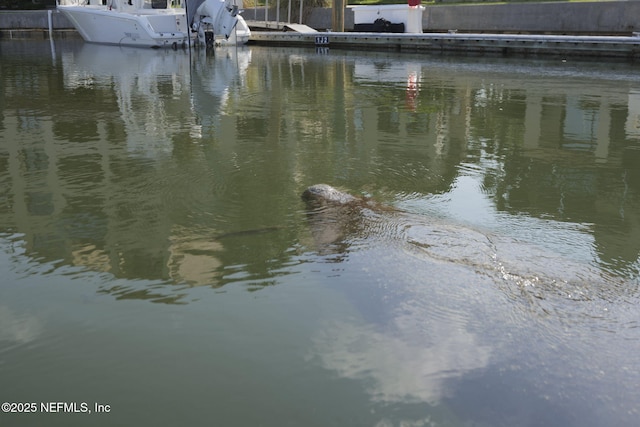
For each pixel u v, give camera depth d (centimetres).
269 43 2755
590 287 336
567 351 270
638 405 236
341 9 2684
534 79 1403
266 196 518
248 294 344
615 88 1234
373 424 241
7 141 726
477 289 327
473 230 427
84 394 260
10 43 2708
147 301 338
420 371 269
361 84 1312
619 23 2147
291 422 243
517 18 2394
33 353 289
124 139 739
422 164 632
